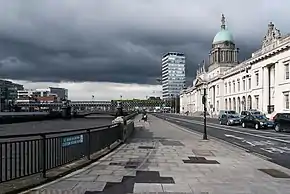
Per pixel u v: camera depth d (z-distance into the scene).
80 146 12.48
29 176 9.22
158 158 14.02
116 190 8.21
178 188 8.52
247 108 82.12
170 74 185.00
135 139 23.58
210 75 134.50
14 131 64.81
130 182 9.16
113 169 11.16
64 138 11.10
